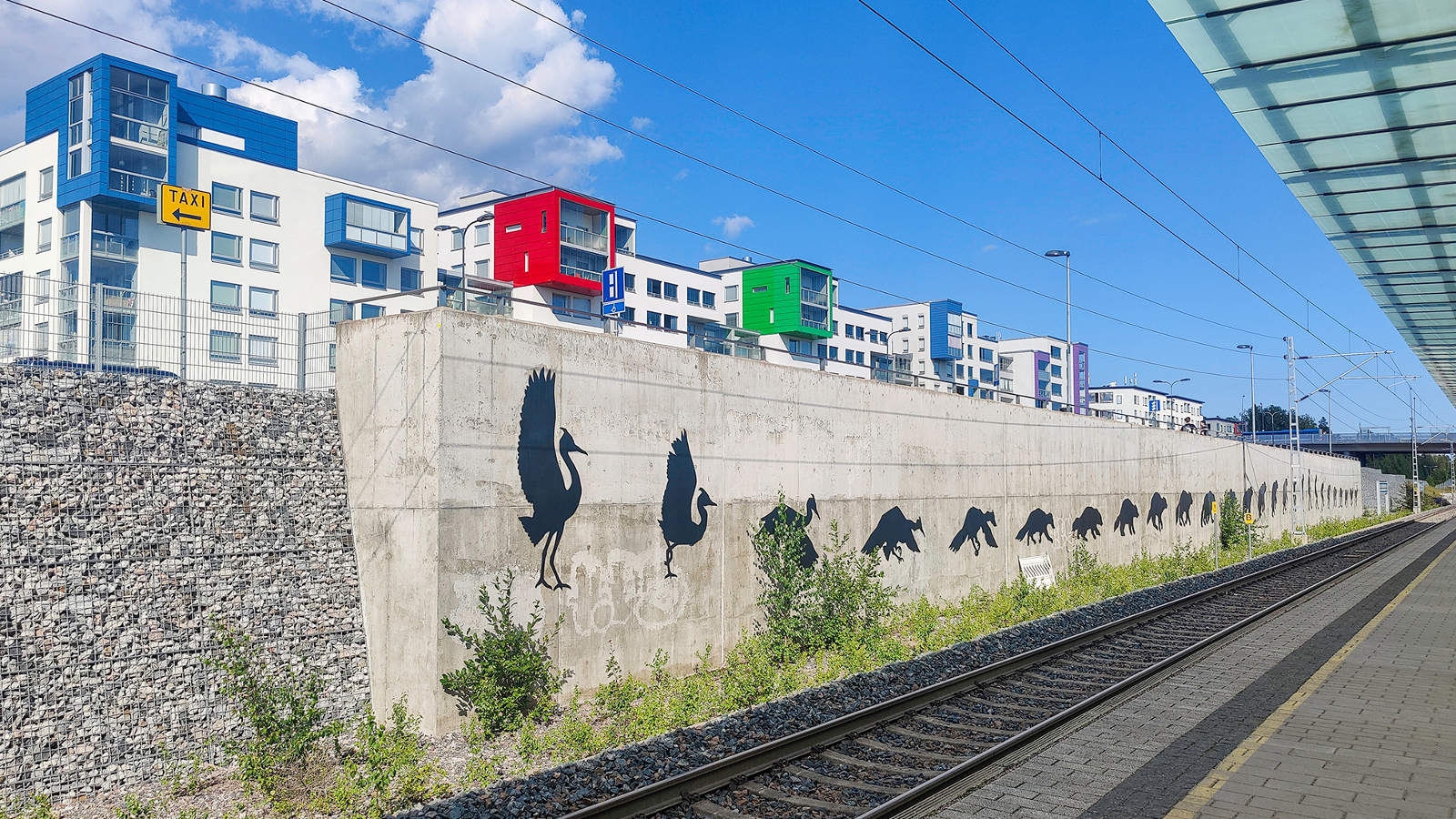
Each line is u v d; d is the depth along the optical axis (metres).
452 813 7.80
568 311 14.41
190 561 11.75
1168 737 9.41
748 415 17.47
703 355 16.55
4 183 44.28
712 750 9.57
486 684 11.98
